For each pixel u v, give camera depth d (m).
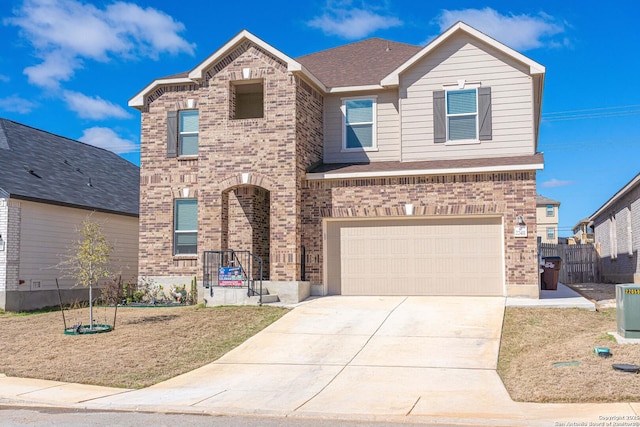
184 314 17.70
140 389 11.38
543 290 21.83
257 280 20.22
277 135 19.84
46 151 27.59
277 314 17.12
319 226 20.31
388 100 21.72
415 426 8.62
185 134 22.12
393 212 19.78
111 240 26.06
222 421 9.04
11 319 18.44
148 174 22.16
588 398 9.45
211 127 20.50
